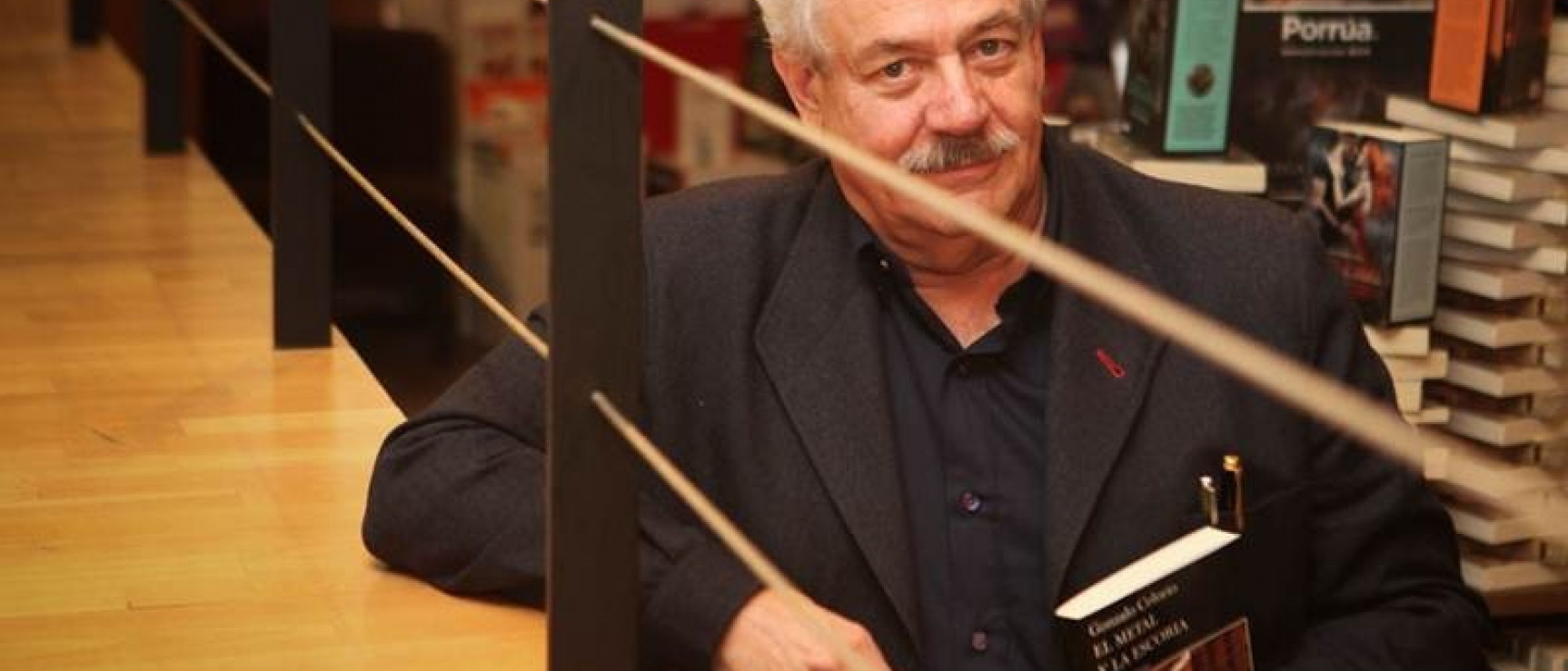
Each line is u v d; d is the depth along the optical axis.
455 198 5.63
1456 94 2.59
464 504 1.79
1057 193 1.87
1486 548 2.62
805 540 1.76
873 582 1.75
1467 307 2.65
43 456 2.19
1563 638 2.66
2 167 3.76
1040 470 1.81
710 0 5.04
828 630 1.29
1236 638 1.75
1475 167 2.60
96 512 2.02
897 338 1.84
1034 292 1.83
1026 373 1.83
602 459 1.41
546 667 1.56
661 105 5.04
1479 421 2.62
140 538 1.95
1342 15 2.73
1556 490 2.59
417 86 5.62
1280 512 1.82
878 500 1.75
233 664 1.67
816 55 1.78
